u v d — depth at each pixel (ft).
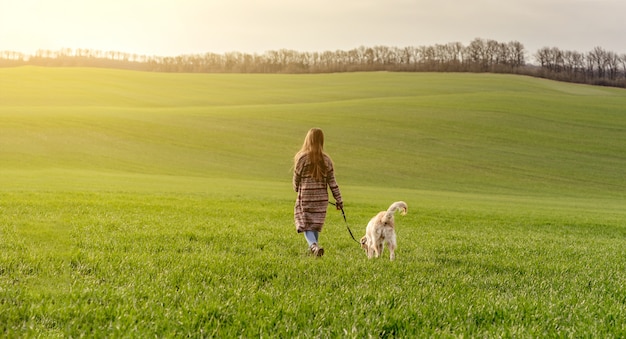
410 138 252.62
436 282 26.76
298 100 414.62
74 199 71.10
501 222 83.30
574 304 21.93
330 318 17.89
